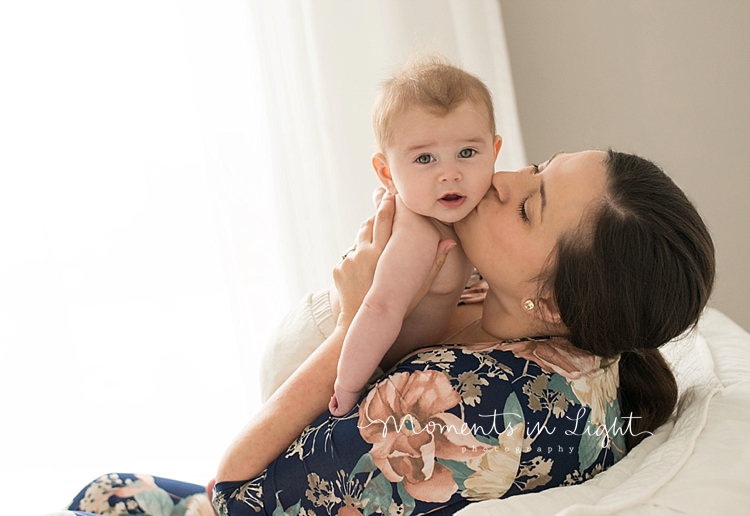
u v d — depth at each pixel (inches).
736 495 33.5
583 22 94.0
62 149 93.4
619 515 31.7
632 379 45.7
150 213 96.8
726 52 92.0
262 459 40.7
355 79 81.9
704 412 41.1
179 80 91.0
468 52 83.2
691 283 36.6
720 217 96.0
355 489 36.9
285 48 81.3
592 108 96.0
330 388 41.3
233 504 40.0
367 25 81.5
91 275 98.1
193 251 98.0
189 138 93.7
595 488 36.3
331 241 82.0
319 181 81.6
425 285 40.6
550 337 41.4
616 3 92.9
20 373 97.7
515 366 37.5
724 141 94.1
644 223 36.0
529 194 39.1
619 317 37.0
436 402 36.2
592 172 38.2
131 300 99.7
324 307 48.0
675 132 95.0
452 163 38.5
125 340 100.3
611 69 94.6
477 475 35.7
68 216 95.6
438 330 45.0
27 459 99.0
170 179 95.5
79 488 95.6
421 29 81.7
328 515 37.9
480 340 44.6
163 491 47.5
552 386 37.1
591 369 39.4
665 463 36.7
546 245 38.0
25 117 91.5
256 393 85.5
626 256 36.1
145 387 101.3
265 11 79.4
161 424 101.6
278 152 80.4
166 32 90.7
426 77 39.6
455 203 39.0
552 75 96.0
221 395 101.5
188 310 100.3
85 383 99.9
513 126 83.9
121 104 92.7
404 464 36.1
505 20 95.7
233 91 83.0
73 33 90.5
